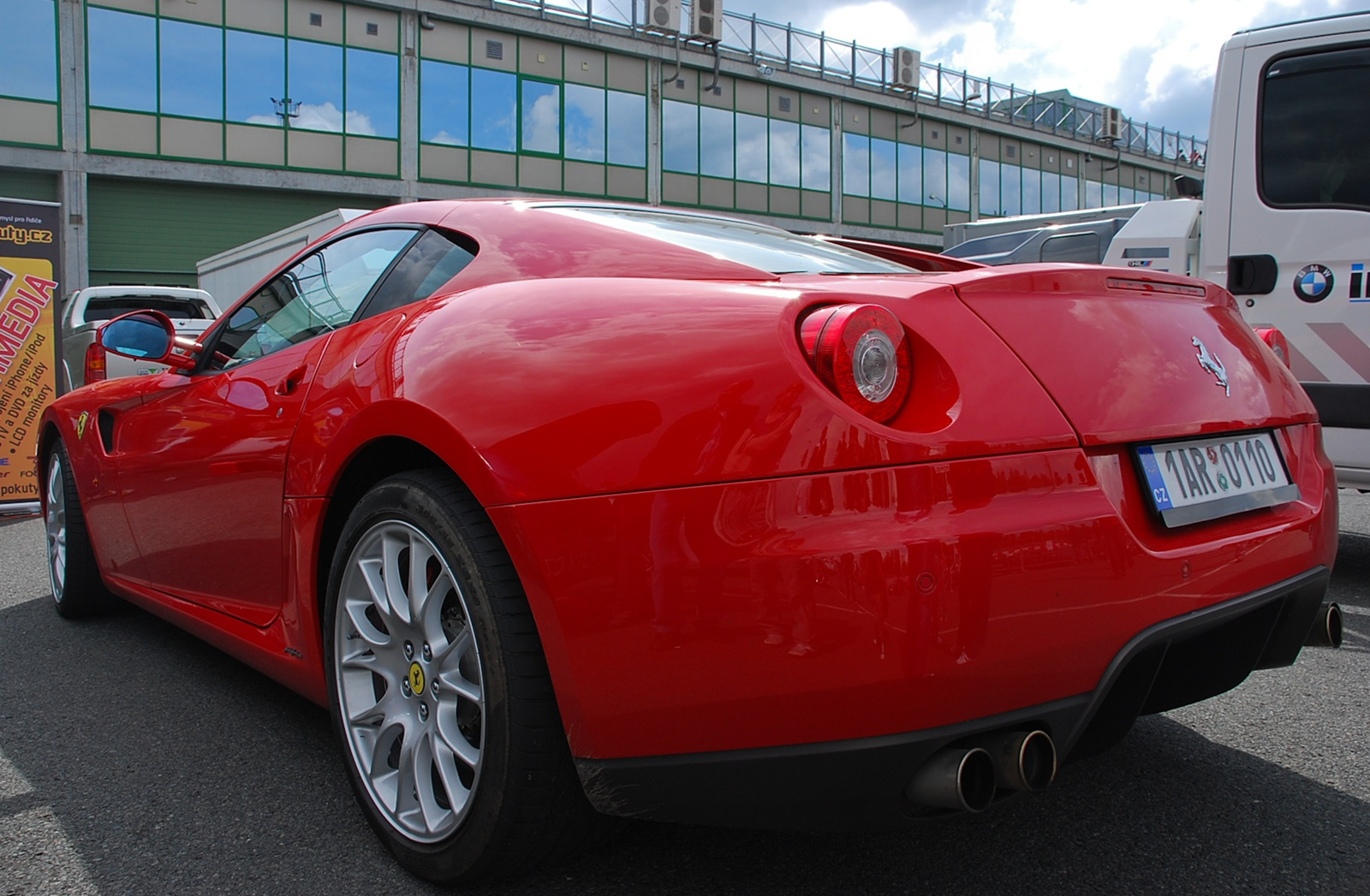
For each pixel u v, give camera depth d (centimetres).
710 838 181
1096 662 138
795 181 2728
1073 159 3419
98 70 1912
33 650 311
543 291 167
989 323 147
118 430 299
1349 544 496
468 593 152
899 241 2962
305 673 203
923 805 134
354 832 185
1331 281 399
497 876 158
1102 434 146
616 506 138
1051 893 162
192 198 2041
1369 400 392
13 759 220
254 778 209
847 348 132
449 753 161
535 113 2320
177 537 260
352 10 2117
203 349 264
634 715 138
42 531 568
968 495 131
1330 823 188
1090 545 138
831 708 128
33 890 163
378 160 2162
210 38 1995
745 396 135
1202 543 155
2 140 1852
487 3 2238
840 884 165
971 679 128
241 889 164
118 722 244
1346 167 398
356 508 180
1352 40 398
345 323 213
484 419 152
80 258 1914
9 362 627
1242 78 423
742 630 130
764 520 130
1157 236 663
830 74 2775
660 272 175
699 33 2472
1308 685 273
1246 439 179
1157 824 188
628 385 144
